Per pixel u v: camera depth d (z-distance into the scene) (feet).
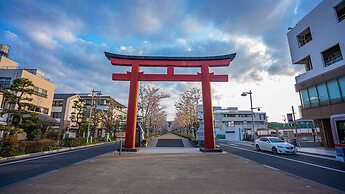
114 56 59.36
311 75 63.98
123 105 178.09
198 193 17.87
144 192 18.03
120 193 17.69
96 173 26.14
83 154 51.65
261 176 24.81
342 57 52.75
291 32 74.08
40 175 24.86
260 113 221.25
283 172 27.37
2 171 28.25
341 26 53.36
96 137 122.72
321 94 59.47
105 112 129.18
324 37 58.80
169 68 60.08
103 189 18.84
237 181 22.22
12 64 90.63
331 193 18.20
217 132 163.94
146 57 59.82
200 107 172.55
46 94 91.97
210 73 59.77
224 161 37.42
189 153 51.70
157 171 27.68
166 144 87.10
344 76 51.88
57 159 41.65
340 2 53.88
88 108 138.82
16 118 56.18
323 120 69.15
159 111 168.35
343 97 51.98
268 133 139.23
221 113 217.77
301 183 21.50
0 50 89.35
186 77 59.31
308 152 53.52
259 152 58.49
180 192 18.13
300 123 161.17
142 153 51.31
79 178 23.24
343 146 32.94
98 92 115.96
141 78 58.85
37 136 64.44
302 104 68.08
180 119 170.09
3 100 70.44
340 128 33.91
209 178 23.62
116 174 25.58
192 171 27.81
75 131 120.67
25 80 56.54
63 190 18.47
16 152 46.57
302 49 68.23
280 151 52.24
